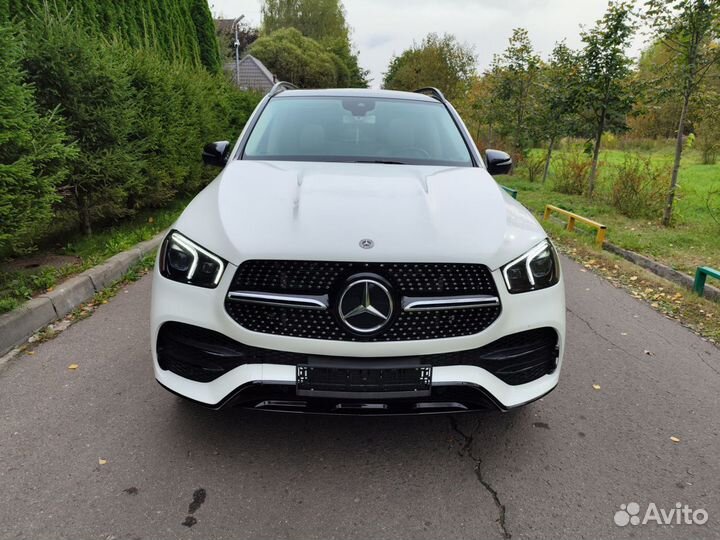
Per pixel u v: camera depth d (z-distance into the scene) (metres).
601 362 3.64
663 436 2.73
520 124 16.86
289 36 56.22
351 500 2.18
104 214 6.64
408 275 2.11
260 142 3.31
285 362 2.16
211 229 2.24
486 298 2.14
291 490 2.23
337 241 2.10
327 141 3.32
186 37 15.38
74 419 2.69
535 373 2.38
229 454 2.45
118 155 5.92
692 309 4.77
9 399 2.87
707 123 11.78
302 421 2.73
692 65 8.01
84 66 5.53
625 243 7.36
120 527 1.99
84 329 3.86
